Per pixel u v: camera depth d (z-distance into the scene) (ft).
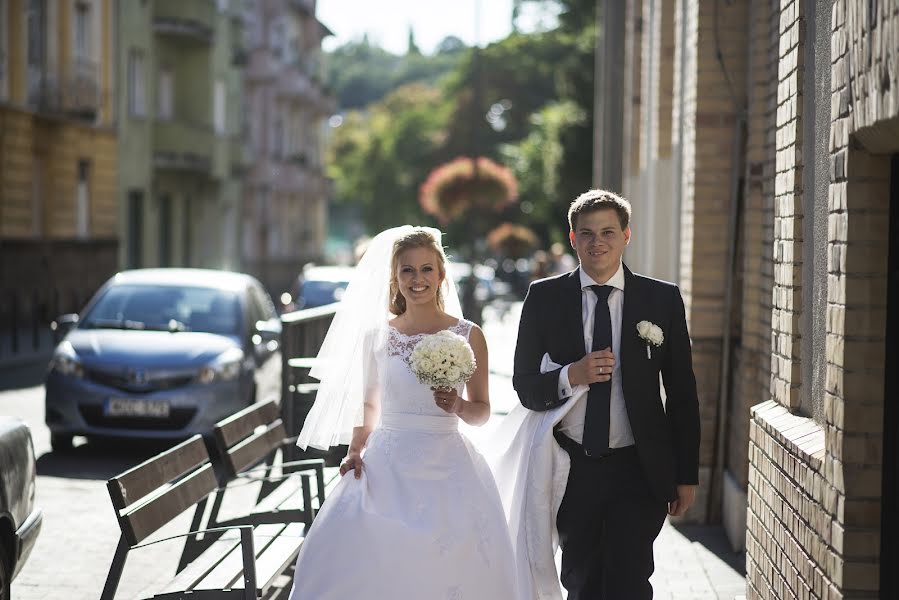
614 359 18.31
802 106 19.79
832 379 15.97
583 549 18.60
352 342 19.62
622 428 18.25
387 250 19.65
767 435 20.38
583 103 166.40
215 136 156.76
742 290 32.53
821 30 18.39
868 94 14.29
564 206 182.91
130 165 136.67
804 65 19.75
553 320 18.74
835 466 15.70
